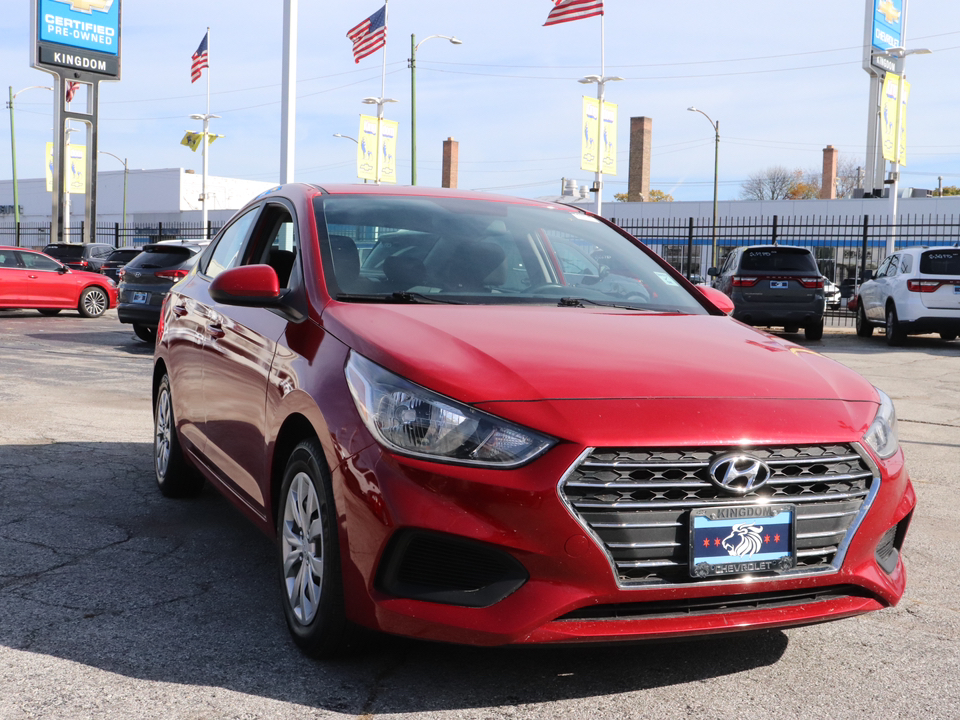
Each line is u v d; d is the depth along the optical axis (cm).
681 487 253
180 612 331
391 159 3634
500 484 246
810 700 272
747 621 261
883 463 279
